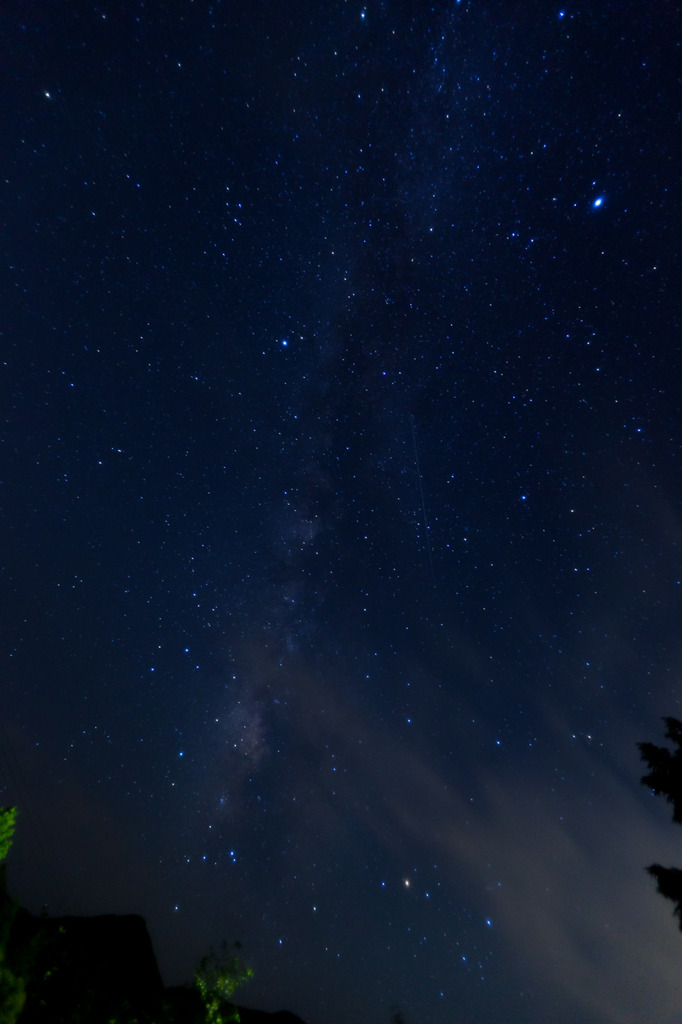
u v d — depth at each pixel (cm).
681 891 692
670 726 753
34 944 518
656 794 743
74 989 613
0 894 485
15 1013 452
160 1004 805
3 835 498
